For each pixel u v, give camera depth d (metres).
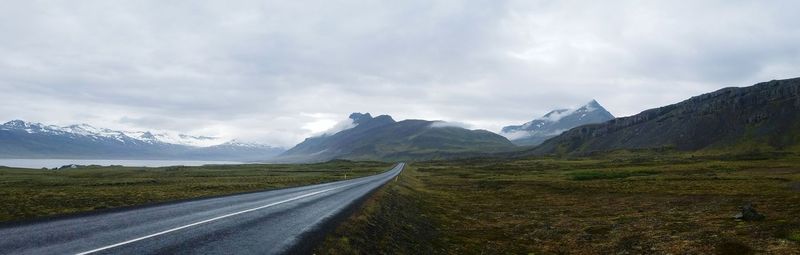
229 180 66.88
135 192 36.94
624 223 30.56
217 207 27.69
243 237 17.45
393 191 50.00
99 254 13.12
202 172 112.50
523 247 24.48
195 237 16.80
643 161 180.00
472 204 46.50
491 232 29.31
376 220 26.38
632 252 21.69
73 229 17.14
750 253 19.41
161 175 94.00
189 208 26.42
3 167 136.25
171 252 14.06
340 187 54.41
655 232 26.09
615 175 87.62
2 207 23.03
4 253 12.81
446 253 22.31
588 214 36.91
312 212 26.98
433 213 37.72
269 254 14.84
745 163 136.75
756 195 42.72
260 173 111.81
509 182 76.38
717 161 160.50
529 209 41.62
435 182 83.25
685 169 110.50
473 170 140.25
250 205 29.80
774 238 21.53
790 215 28.02
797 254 18.45
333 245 17.52
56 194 32.12
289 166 187.00
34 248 13.59
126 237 15.98
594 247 23.62
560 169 135.38
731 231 24.22
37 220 19.03
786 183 56.56
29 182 62.50
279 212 26.41
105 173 104.94
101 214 21.92
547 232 28.84
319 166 190.25
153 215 22.41
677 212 34.59
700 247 21.22
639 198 46.88
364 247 18.98
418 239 24.53
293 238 17.89
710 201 40.41
